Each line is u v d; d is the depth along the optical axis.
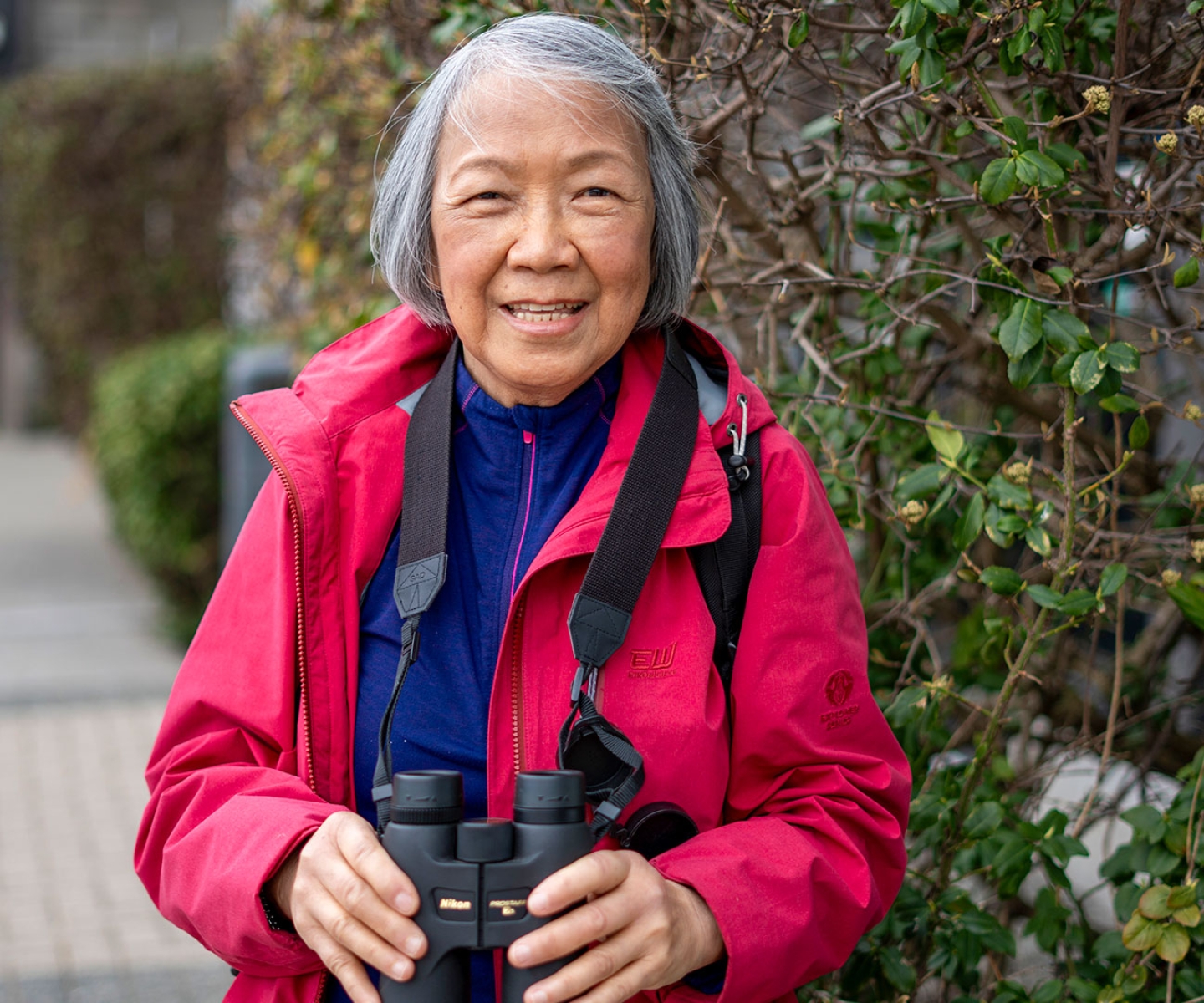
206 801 1.51
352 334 1.71
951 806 2.05
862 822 1.51
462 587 1.56
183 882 1.48
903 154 2.03
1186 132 1.91
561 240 1.45
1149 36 1.99
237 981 1.59
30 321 12.31
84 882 4.34
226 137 10.86
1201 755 1.95
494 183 1.45
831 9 2.33
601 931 1.27
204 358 6.83
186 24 15.21
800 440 2.28
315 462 1.55
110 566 9.49
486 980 1.49
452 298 1.50
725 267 2.47
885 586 2.47
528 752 1.48
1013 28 1.83
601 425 1.62
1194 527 2.01
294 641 1.53
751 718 1.52
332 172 3.67
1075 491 2.07
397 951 1.29
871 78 2.24
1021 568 2.45
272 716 1.53
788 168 2.25
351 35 3.03
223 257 10.70
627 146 1.48
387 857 1.30
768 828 1.47
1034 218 1.96
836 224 2.37
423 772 1.33
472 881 1.28
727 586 1.52
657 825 1.44
